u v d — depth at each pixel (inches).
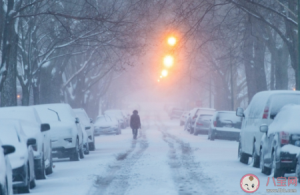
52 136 1905.8
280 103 1451.8
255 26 2787.9
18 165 1060.5
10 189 917.8
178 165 1604.3
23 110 1411.2
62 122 1945.1
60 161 1977.1
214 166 1568.7
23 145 1120.8
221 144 2928.2
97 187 1132.5
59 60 3565.5
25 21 3107.8
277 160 1207.6
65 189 1117.7
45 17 2910.9
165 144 2851.9
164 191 1039.0
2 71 1996.8
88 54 4205.2
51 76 3550.7
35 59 2844.5
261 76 3184.1
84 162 1856.5
